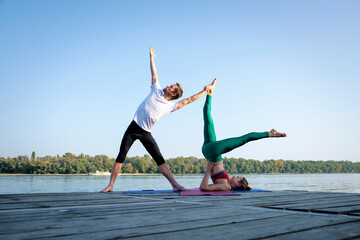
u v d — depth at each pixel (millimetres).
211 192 4922
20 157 148375
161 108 5133
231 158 179000
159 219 2225
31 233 1718
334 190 39031
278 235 1717
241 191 5727
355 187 46875
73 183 65500
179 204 3223
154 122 5168
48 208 2807
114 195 4395
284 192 5457
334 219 2254
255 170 181750
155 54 5668
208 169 5145
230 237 1652
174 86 5184
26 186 52812
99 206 3000
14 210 2652
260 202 3453
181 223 2066
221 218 2281
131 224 2018
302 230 1852
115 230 1821
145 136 5176
